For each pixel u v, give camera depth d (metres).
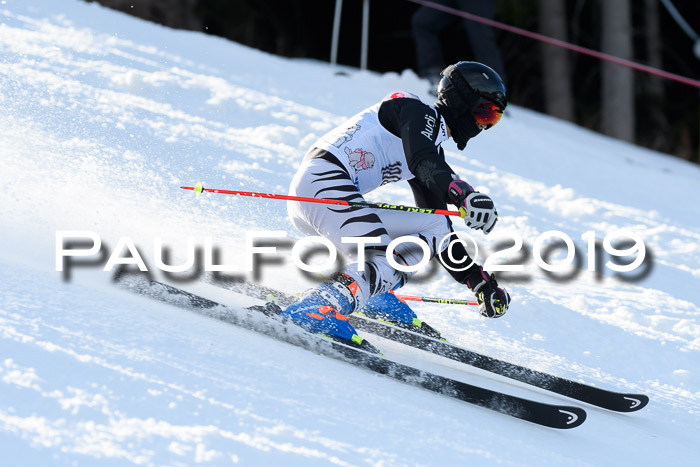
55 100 17.88
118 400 6.50
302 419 7.11
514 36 73.88
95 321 8.02
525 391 10.48
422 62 35.53
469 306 13.80
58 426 5.91
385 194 19.77
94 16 30.22
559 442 8.62
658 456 8.91
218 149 18.59
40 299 8.21
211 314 9.45
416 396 8.70
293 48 70.31
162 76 23.19
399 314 11.46
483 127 10.66
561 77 64.25
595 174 32.81
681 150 72.00
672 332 14.95
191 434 6.26
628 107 59.84
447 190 9.80
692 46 78.06
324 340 9.33
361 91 33.38
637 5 78.62
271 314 9.67
